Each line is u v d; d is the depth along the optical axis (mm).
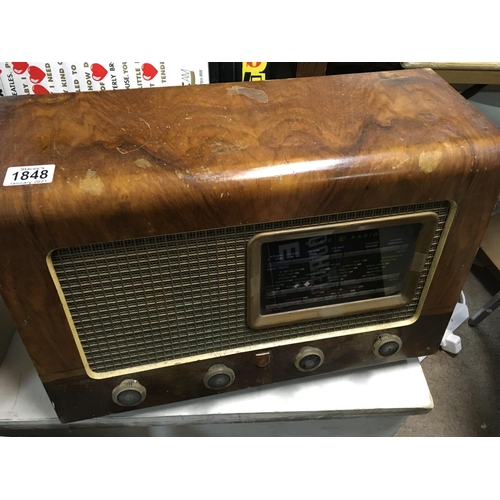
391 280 585
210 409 669
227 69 727
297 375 669
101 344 545
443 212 522
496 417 1233
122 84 712
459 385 1300
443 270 577
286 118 517
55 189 418
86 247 455
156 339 561
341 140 486
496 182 496
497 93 1408
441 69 846
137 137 479
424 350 687
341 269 555
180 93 559
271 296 559
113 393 586
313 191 461
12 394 685
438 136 492
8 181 421
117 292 501
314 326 609
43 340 510
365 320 625
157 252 477
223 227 469
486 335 1421
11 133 481
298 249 518
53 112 515
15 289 458
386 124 511
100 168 438
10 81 687
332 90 573
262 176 448
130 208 431
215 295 534
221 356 594
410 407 690
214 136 485
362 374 723
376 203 488
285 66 810
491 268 1360
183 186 436
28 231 421
